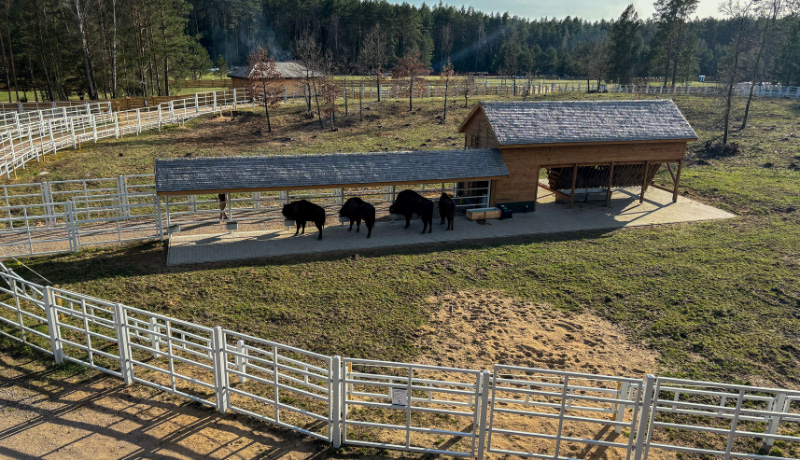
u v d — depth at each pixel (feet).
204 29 375.25
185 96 151.12
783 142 117.19
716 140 123.24
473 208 74.33
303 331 41.34
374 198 81.46
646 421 24.97
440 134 121.90
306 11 352.49
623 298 48.16
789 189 86.28
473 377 35.50
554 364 37.42
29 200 73.41
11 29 183.21
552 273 53.83
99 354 34.81
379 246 61.26
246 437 27.99
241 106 149.69
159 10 167.73
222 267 53.93
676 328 42.65
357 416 30.58
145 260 55.52
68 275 50.98
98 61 161.07
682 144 78.64
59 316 42.09
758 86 182.09
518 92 192.54
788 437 25.13
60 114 121.29
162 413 29.84
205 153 102.32
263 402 31.63
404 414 31.04
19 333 38.52
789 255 58.90
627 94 181.16
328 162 65.92
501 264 56.13
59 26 159.74
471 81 199.11
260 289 48.80
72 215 56.24
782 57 204.44
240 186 60.75
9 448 26.43
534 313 45.14
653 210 77.15
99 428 28.25
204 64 255.09
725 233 66.90
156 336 32.53
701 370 36.94
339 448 27.37
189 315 43.52
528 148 72.64
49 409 29.81
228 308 44.88
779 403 27.50
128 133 115.65
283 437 28.14
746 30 130.31
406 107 150.20
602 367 37.06
